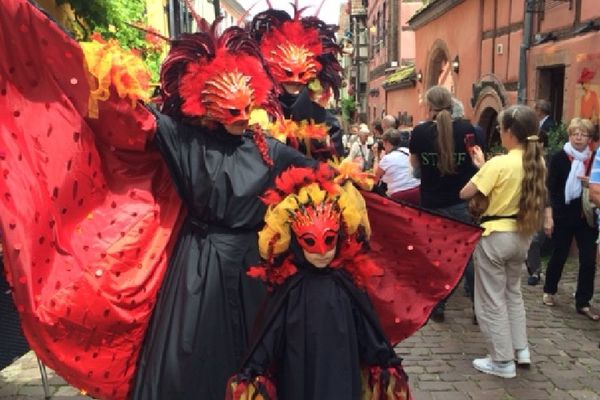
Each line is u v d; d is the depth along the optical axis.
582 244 5.71
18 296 2.69
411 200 6.15
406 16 23.98
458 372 4.62
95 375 3.05
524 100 10.01
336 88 4.20
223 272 3.16
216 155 3.19
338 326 2.62
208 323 3.09
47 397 4.20
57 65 2.89
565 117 8.68
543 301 6.11
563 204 5.69
